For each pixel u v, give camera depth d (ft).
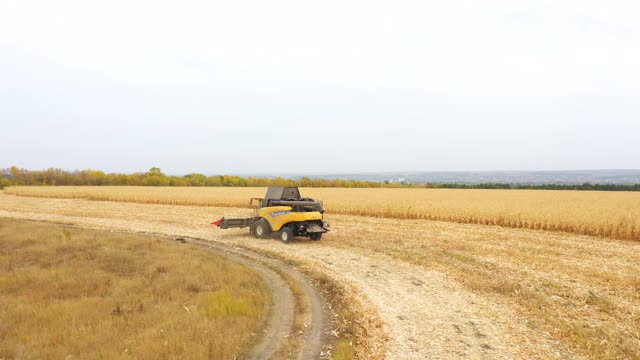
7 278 37.70
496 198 122.62
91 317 27.96
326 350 23.25
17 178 274.98
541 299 33.35
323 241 60.90
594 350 23.97
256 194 143.13
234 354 22.36
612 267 44.24
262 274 41.19
